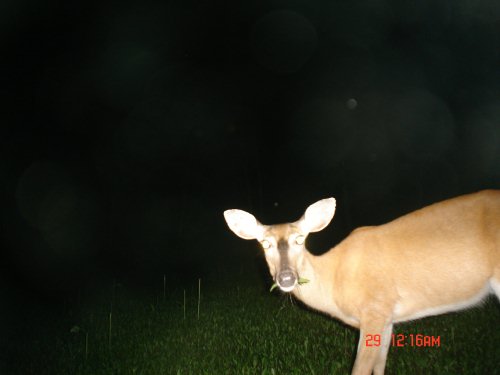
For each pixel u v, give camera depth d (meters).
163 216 17.89
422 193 17.83
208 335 6.82
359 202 17.56
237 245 13.45
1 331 7.86
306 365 5.57
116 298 9.18
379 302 4.96
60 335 7.32
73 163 19.31
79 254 13.95
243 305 8.12
